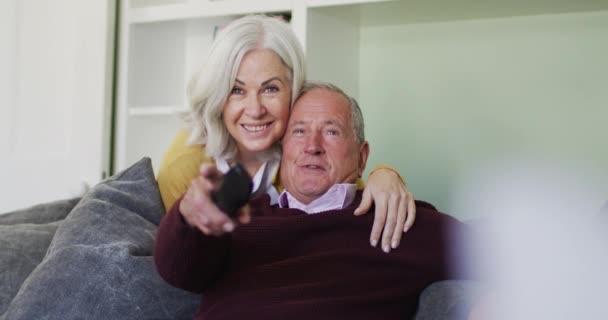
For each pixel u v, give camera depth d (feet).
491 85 8.29
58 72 8.69
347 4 7.55
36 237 5.52
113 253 4.98
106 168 8.52
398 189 5.13
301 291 4.65
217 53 5.57
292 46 5.65
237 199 3.46
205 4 8.23
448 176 8.47
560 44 7.99
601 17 7.82
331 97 5.38
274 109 5.58
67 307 4.85
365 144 5.65
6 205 8.85
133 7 8.67
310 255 4.83
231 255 4.87
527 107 8.12
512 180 8.17
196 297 5.07
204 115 5.70
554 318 3.82
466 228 5.07
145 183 5.64
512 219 8.12
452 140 8.46
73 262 4.96
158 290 4.99
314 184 5.30
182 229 4.25
